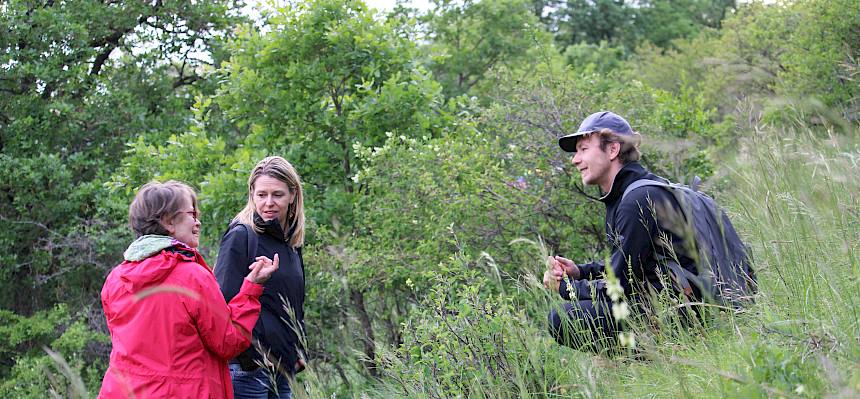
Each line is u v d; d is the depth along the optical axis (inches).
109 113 576.4
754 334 113.8
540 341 137.3
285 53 295.3
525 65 571.5
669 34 1355.8
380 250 236.7
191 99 640.4
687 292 131.6
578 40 1380.4
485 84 569.9
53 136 580.4
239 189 264.4
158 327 111.4
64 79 579.8
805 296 120.7
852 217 139.3
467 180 232.4
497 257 219.6
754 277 139.7
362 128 284.0
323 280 235.6
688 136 247.1
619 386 114.1
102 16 597.9
